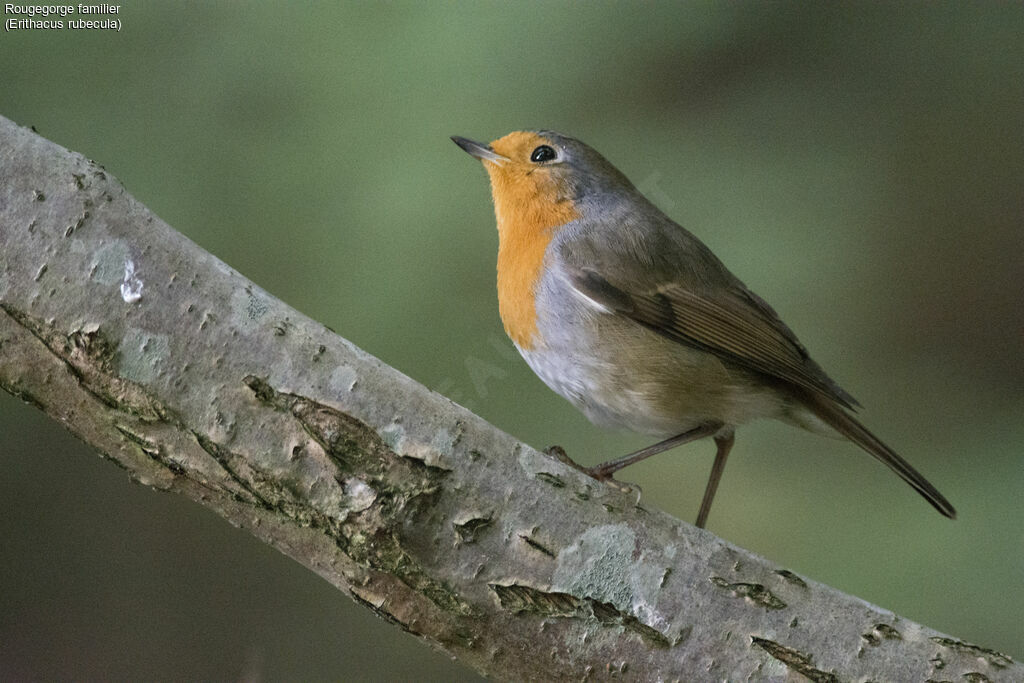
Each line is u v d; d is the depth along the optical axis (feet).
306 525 13.51
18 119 30.07
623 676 14.01
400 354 28.37
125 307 13.01
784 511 29.91
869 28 39.55
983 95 40.34
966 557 28.58
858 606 14.67
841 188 33.19
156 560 34.58
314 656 32.71
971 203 40.29
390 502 13.46
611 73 32.48
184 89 30.68
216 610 33.73
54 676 32.12
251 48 30.78
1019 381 37.27
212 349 13.21
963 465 31.27
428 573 13.61
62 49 30.63
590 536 14.17
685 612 14.16
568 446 29.17
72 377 13.00
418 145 30.04
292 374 13.42
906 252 37.37
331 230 29.40
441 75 30.76
